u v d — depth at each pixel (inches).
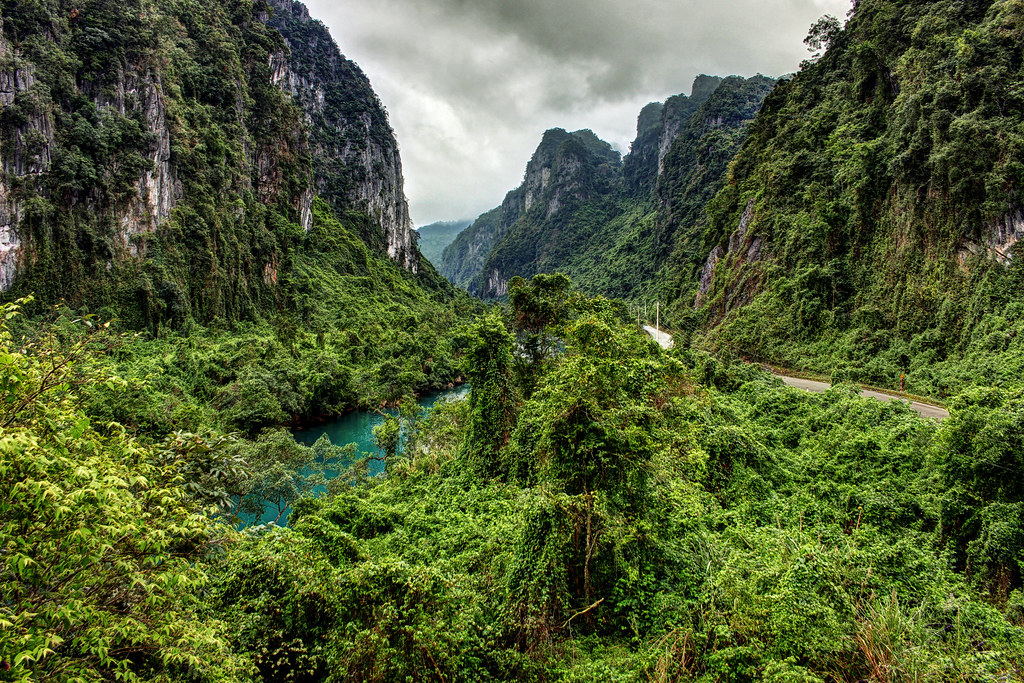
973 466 475.8
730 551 447.8
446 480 789.2
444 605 353.1
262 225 3201.3
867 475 674.2
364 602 349.4
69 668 181.3
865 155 1715.1
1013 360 1043.9
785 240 2060.8
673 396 960.3
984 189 1270.9
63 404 206.7
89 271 2042.3
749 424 992.9
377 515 635.5
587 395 519.8
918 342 1349.7
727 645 325.1
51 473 177.3
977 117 1305.4
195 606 295.7
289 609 347.3
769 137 2770.7
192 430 1069.1
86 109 2158.0
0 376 179.8
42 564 174.2
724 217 2925.7
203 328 2391.7
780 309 1911.9
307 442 1556.3
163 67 2613.2
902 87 1686.8
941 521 485.7
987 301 1194.6
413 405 1312.7
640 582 416.5
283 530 411.2
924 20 1644.9
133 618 201.9
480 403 814.5
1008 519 431.8
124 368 1491.1
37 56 2036.2
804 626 308.2
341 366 2001.7
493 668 337.7
